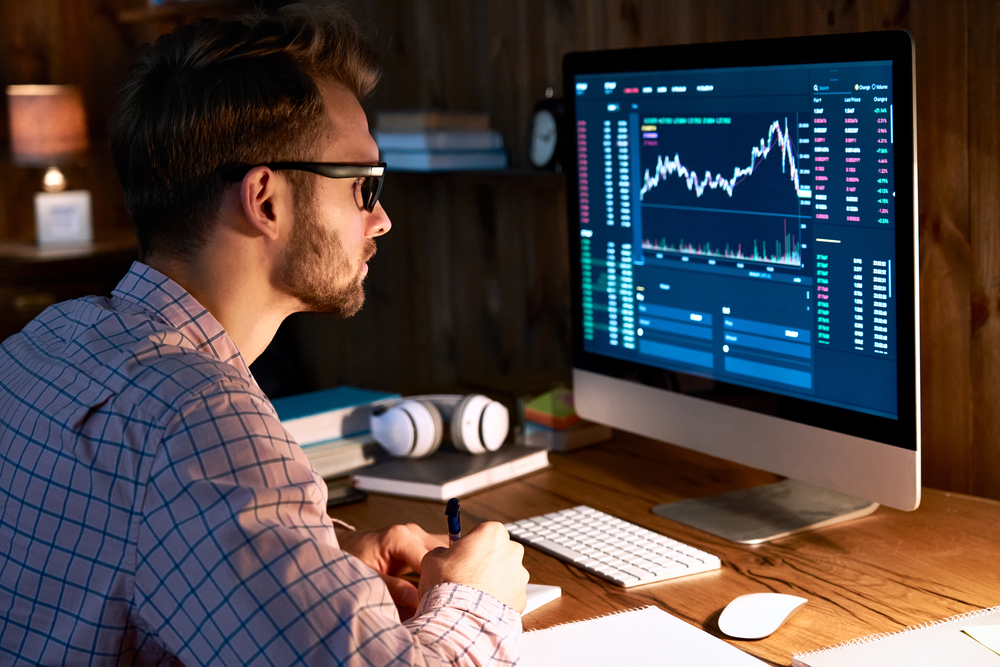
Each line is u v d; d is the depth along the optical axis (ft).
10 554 2.78
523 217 7.37
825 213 3.99
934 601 3.54
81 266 10.38
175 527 2.54
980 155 4.43
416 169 6.98
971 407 4.67
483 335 8.01
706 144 4.48
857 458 4.00
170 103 3.06
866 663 3.06
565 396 5.69
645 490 4.95
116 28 12.05
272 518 2.57
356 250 3.37
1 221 11.89
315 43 3.23
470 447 5.38
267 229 3.12
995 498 4.63
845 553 4.02
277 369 9.85
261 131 3.07
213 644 2.50
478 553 3.36
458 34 7.66
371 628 2.52
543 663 3.21
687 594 3.74
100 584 2.65
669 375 4.88
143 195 3.16
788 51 4.03
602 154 5.06
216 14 9.60
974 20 4.35
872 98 3.74
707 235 4.55
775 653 3.24
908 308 3.72
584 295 5.34
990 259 4.46
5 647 2.77
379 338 9.26
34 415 2.85
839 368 4.04
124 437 2.65
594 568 4.00
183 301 3.11
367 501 5.03
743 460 4.52
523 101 7.14
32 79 11.78
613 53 4.89
